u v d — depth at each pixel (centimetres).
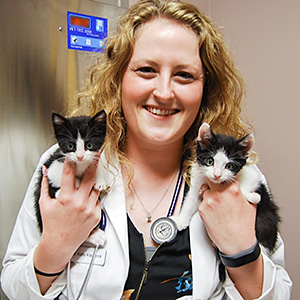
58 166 108
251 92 216
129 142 120
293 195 195
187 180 115
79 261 100
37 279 95
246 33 217
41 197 102
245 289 98
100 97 121
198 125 128
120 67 110
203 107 130
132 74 105
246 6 216
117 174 112
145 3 113
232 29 228
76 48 176
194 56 104
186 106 105
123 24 112
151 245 103
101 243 102
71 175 98
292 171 194
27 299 101
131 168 116
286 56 192
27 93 166
